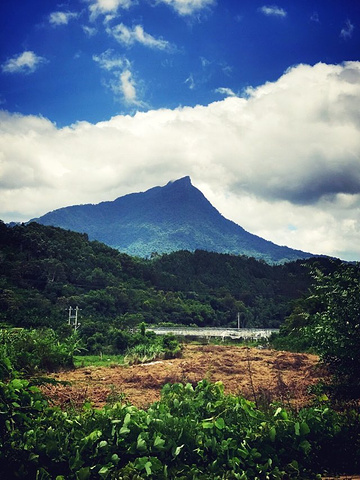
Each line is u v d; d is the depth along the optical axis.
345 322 7.91
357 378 8.06
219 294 90.06
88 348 37.12
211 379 11.86
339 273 8.37
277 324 83.06
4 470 4.30
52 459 4.41
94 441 4.54
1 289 52.81
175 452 4.56
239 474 4.60
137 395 10.29
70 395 9.73
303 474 5.01
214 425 5.00
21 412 4.71
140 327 38.47
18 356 12.04
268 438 5.09
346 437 5.40
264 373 13.05
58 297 60.19
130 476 4.25
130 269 85.44
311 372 12.09
